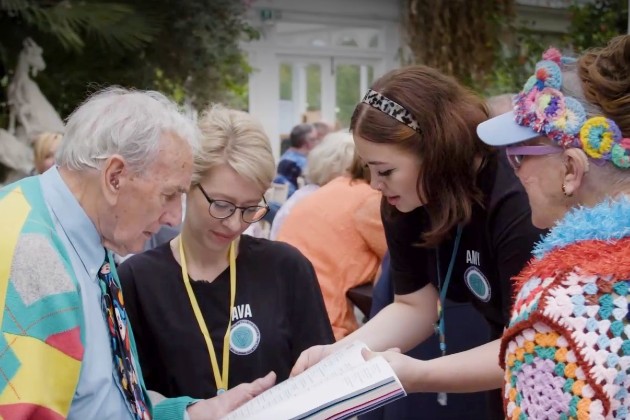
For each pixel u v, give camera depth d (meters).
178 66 7.35
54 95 7.18
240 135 1.94
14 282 1.37
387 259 2.72
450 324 2.68
